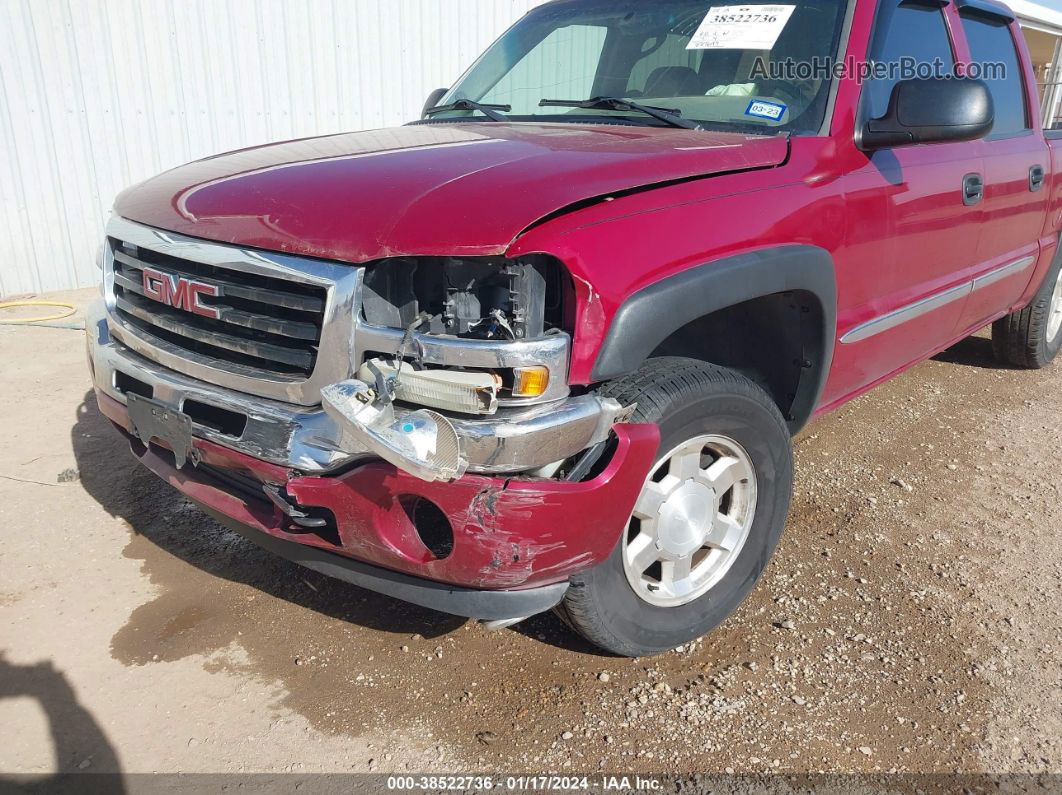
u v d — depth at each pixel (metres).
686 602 2.50
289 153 2.60
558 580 2.08
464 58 8.40
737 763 2.14
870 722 2.28
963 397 4.79
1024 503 3.53
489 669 2.47
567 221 1.92
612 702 2.34
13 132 6.35
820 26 2.91
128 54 6.64
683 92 3.02
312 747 2.17
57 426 4.09
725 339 2.79
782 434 2.56
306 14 7.33
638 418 2.09
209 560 3.00
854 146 2.80
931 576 2.97
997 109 4.02
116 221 2.61
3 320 5.89
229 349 2.14
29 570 2.90
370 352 1.92
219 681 2.40
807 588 2.88
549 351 1.86
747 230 2.29
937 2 3.42
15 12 6.16
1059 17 12.16
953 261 3.52
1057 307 5.20
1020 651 2.59
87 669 2.43
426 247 1.84
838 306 2.79
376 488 1.92
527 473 1.96
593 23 3.44
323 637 2.60
